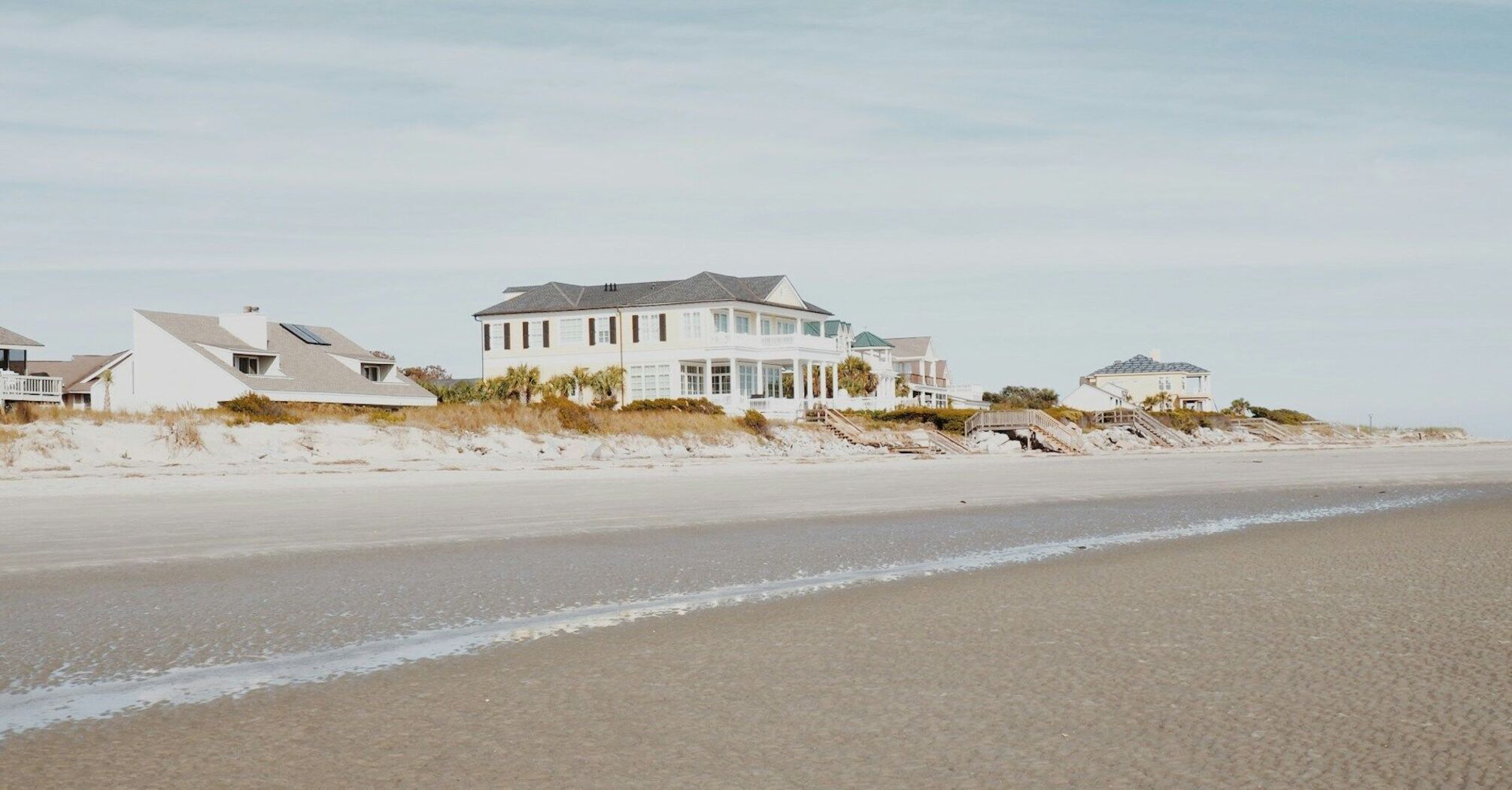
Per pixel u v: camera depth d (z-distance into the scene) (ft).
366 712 27.32
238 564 52.70
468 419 154.51
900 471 135.64
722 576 49.01
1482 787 20.99
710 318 237.45
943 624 37.42
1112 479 119.24
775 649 33.94
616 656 33.19
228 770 23.00
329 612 40.32
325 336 241.76
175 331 202.08
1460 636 33.94
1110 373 448.65
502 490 98.27
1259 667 30.32
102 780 22.38
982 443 225.15
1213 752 23.30
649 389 242.17
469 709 27.50
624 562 53.57
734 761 23.32
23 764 23.40
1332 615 37.68
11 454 112.88
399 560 54.29
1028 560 54.08
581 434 163.63
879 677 30.12
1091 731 24.94
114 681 30.45
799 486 106.22
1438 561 51.06
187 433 126.82
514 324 253.03
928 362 362.53
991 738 24.56
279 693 29.19
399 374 251.39
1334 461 168.04
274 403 146.72
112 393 212.02
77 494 87.92
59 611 40.50
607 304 247.29
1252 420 332.80
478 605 41.88
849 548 58.90
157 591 44.98
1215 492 100.17
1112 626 36.45
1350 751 23.16
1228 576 47.16
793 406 231.09
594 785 21.91
